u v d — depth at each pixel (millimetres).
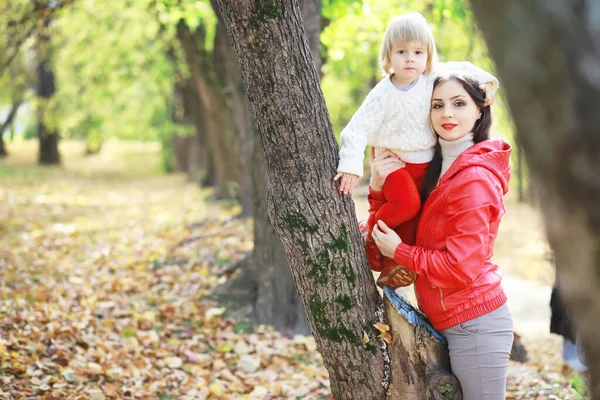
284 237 2902
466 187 2758
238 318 6266
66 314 6008
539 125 1396
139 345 5551
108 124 22812
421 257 2770
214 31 12320
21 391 4312
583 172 1355
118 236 10883
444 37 12664
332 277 2863
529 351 6477
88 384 4621
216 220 11344
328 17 7512
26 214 13039
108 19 15594
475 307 2850
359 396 2984
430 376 2904
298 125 2762
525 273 10289
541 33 1357
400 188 2924
